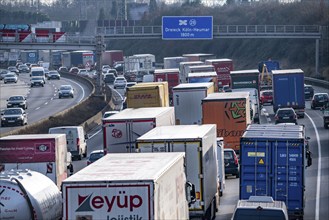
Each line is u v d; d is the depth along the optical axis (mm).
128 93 126625
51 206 60031
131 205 48031
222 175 92250
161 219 49781
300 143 75000
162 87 132375
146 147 71062
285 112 160250
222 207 85312
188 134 73375
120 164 54969
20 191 56906
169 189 52781
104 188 48188
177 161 56719
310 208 83438
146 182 47812
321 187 95812
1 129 175125
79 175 50438
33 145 76625
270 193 75500
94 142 153250
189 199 61781
